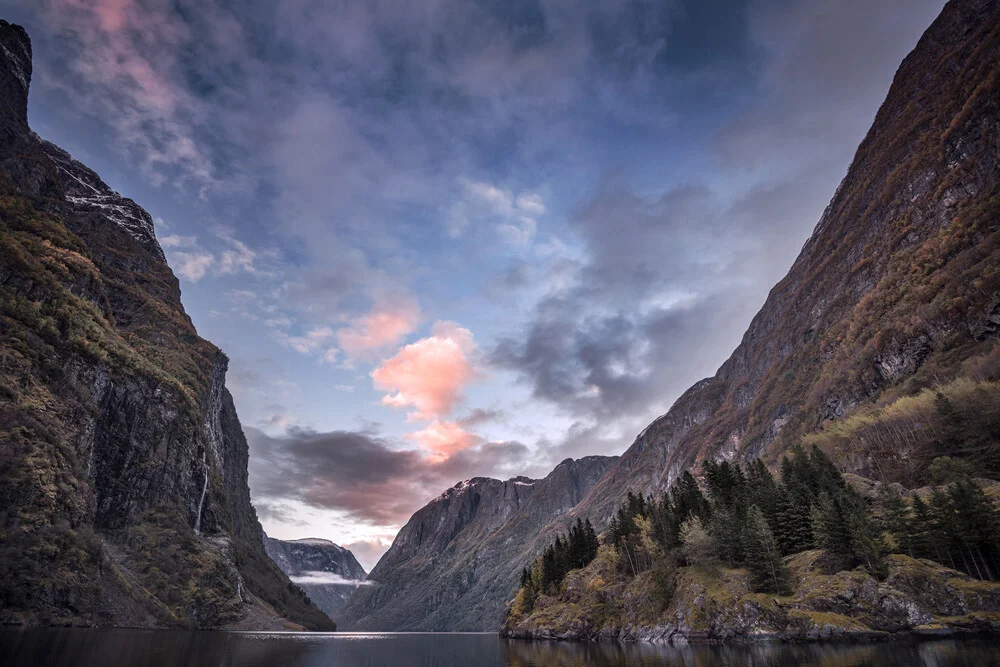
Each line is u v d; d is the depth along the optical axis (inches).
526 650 4065.0
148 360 7790.4
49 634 3046.3
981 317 6067.9
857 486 4222.4
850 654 2089.1
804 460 4835.1
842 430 6378.0
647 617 3887.8
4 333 4758.9
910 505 3663.9
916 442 5012.3
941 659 1781.5
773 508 4116.6
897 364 7219.5
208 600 5974.4
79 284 6830.7
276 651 3769.7
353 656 3863.2
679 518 4655.5
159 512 6343.5
